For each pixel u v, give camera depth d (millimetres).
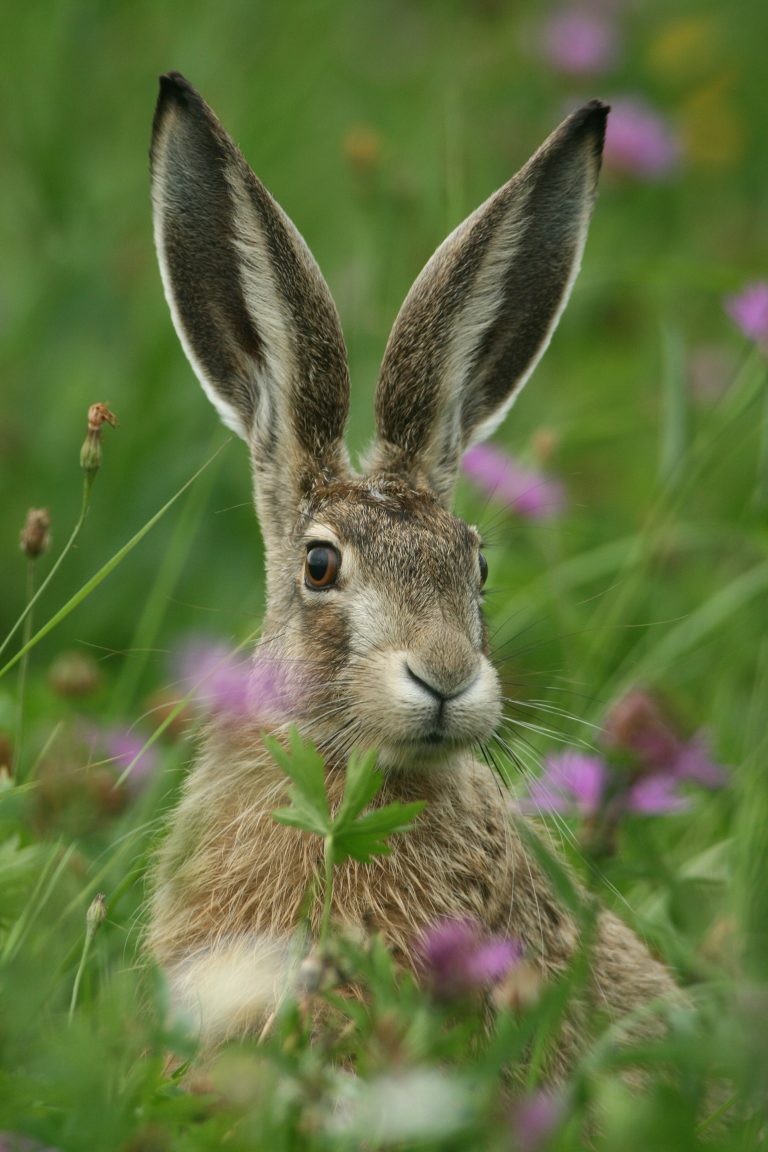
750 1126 7277
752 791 10539
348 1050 7262
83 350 16062
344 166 17766
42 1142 6711
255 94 18281
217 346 11188
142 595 14672
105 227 16641
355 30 21219
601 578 14867
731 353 18078
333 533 9641
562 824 9945
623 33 22281
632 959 9656
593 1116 7918
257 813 9289
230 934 8914
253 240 10625
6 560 15070
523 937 9148
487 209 10906
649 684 11406
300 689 9477
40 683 12320
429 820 9211
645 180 18312
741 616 13531
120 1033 6941
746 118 22391
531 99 20953
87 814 8922
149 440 15172
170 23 18328
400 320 10758
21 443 15742
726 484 16016
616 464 17078
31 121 16781
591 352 18500
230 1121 6773
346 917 8789
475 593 9727
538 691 12422
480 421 11742
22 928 8336
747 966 8508
